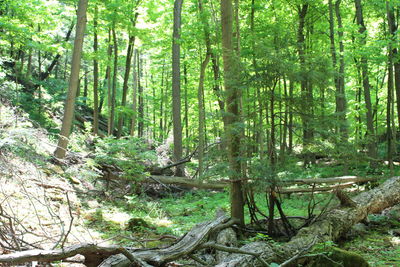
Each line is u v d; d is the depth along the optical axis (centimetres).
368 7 1568
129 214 856
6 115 513
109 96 1800
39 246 430
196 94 2061
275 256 455
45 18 1333
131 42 1711
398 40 1208
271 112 605
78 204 786
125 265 376
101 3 1480
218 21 1223
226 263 413
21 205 607
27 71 2014
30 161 451
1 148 408
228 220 609
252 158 586
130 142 1052
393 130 1538
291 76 569
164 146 1600
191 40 1322
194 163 1623
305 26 1464
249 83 594
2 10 1344
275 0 1334
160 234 675
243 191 662
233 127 586
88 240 562
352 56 1316
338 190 690
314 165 1471
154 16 1514
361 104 1376
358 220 686
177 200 1118
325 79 582
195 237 488
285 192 862
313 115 599
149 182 1123
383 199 755
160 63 2256
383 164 1407
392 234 672
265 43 585
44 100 1795
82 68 2622
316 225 592
